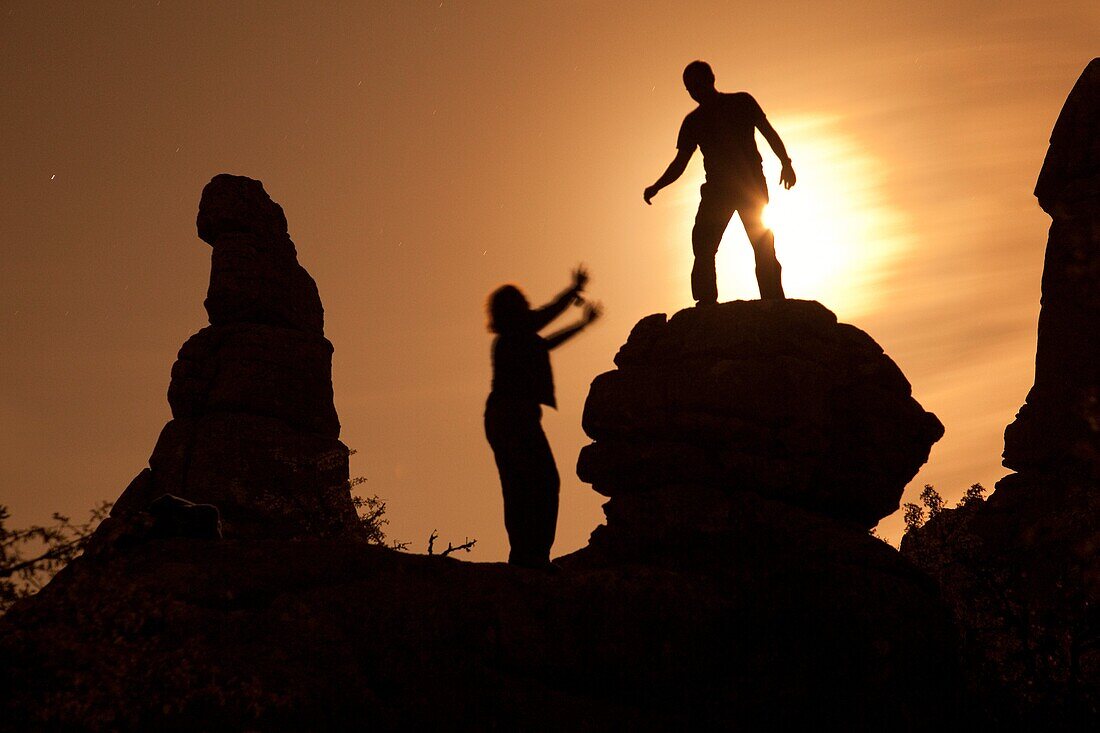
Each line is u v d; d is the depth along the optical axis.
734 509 14.38
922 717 13.12
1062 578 18.89
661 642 12.29
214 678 10.35
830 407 15.01
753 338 15.13
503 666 11.62
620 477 15.33
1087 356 22.69
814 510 14.88
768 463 14.52
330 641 11.06
